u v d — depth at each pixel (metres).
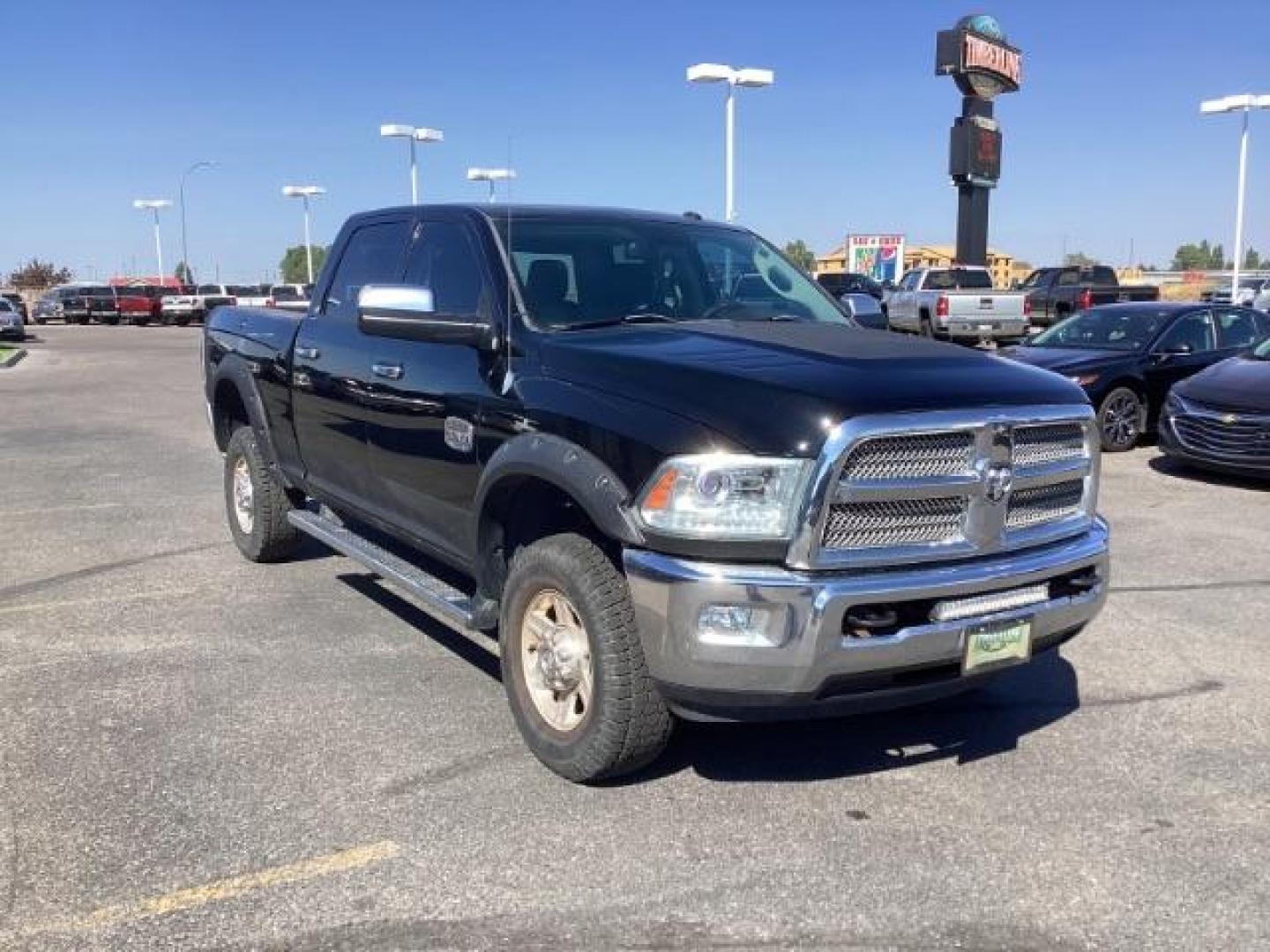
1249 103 32.41
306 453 6.31
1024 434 3.98
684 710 3.80
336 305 6.08
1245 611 6.33
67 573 7.09
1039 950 3.16
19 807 3.94
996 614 3.87
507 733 4.60
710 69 28.27
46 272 99.31
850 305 5.69
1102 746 4.53
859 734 4.63
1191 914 3.34
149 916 3.29
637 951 3.14
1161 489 10.21
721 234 5.63
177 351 32.78
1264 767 4.34
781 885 3.48
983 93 35.44
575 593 3.95
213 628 5.96
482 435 4.47
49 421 15.24
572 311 4.69
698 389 3.77
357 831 3.79
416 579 5.08
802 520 3.51
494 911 3.33
